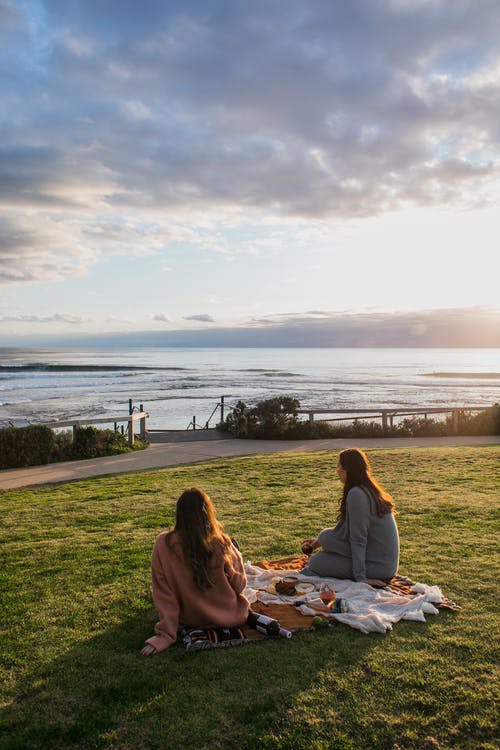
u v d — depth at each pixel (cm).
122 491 1019
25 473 1333
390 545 492
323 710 323
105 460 1520
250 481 1088
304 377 8406
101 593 507
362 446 1731
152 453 1636
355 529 479
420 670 361
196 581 403
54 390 5794
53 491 1071
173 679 358
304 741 298
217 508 840
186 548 404
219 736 304
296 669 365
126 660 383
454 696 334
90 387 6231
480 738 298
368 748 292
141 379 7869
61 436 1598
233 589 423
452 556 588
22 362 16838
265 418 1989
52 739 304
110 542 677
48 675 367
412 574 533
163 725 313
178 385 6488
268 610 440
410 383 6900
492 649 386
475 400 4381
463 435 2064
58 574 561
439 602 456
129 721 318
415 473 1130
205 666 371
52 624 445
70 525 774
